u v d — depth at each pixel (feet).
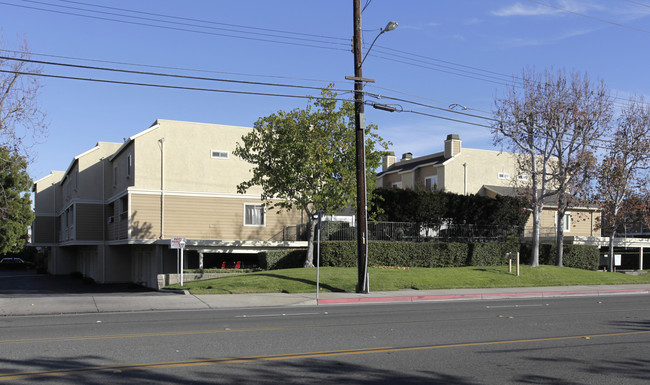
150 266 104.78
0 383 22.24
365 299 60.90
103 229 119.34
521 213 106.93
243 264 98.32
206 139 100.94
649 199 103.24
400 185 139.44
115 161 113.60
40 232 155.22
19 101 66.39
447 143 127.03
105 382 22.41
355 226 95.61
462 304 58.95
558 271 91.86
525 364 26.55
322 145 78.18
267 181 81.92
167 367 25.18
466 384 22.74
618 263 108.99
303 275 75.46
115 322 41.45
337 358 27.45
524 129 93.50
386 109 66.33
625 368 25.93
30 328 37.78
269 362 26.40
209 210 99.71
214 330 36.58
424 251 93.91
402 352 29.14
